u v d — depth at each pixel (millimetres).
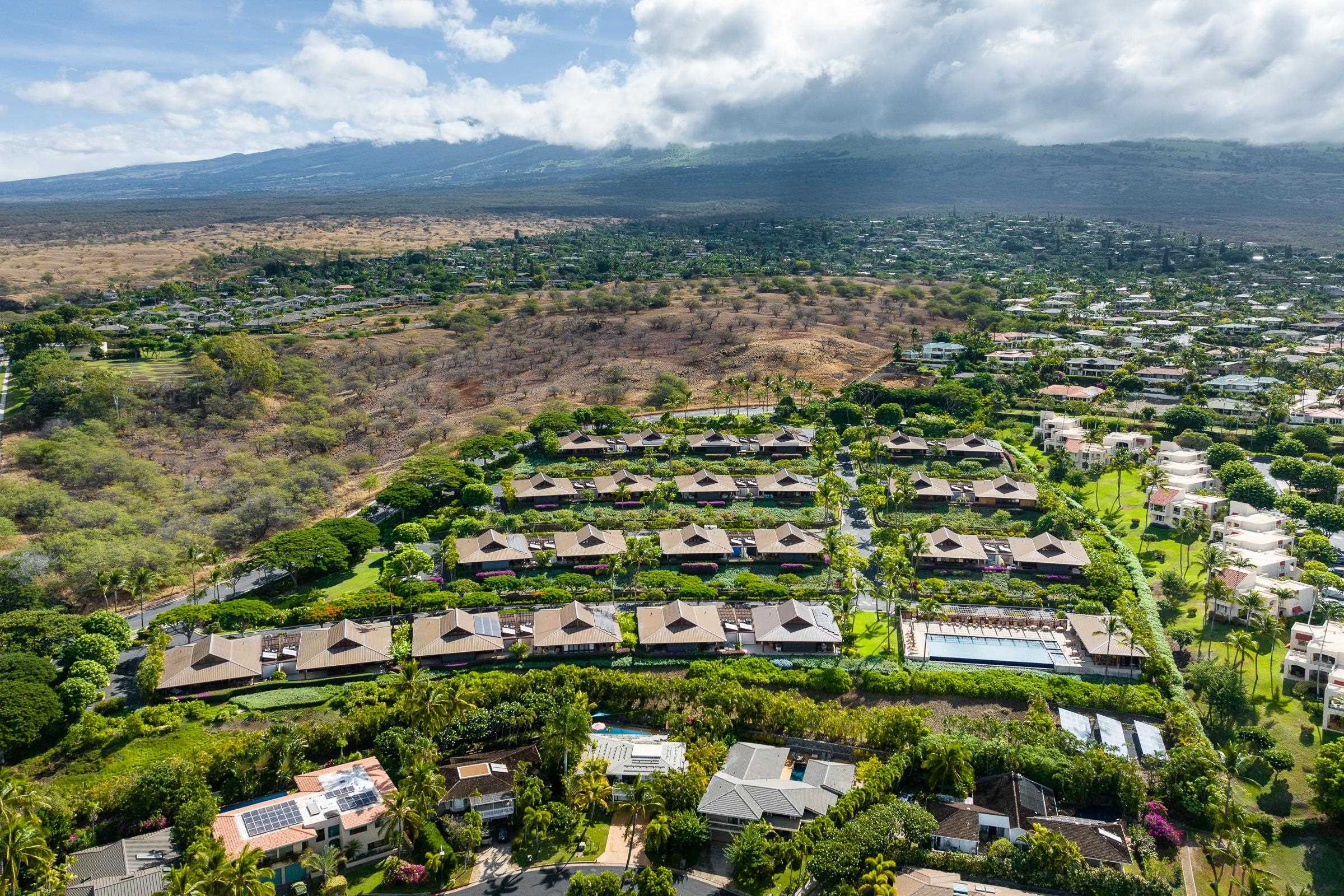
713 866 106500
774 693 138500
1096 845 104562
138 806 109625
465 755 122875
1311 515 197625
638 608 161375
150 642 150875
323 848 105625
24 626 143375
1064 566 181375
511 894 101562
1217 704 132625
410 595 168875
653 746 122438
